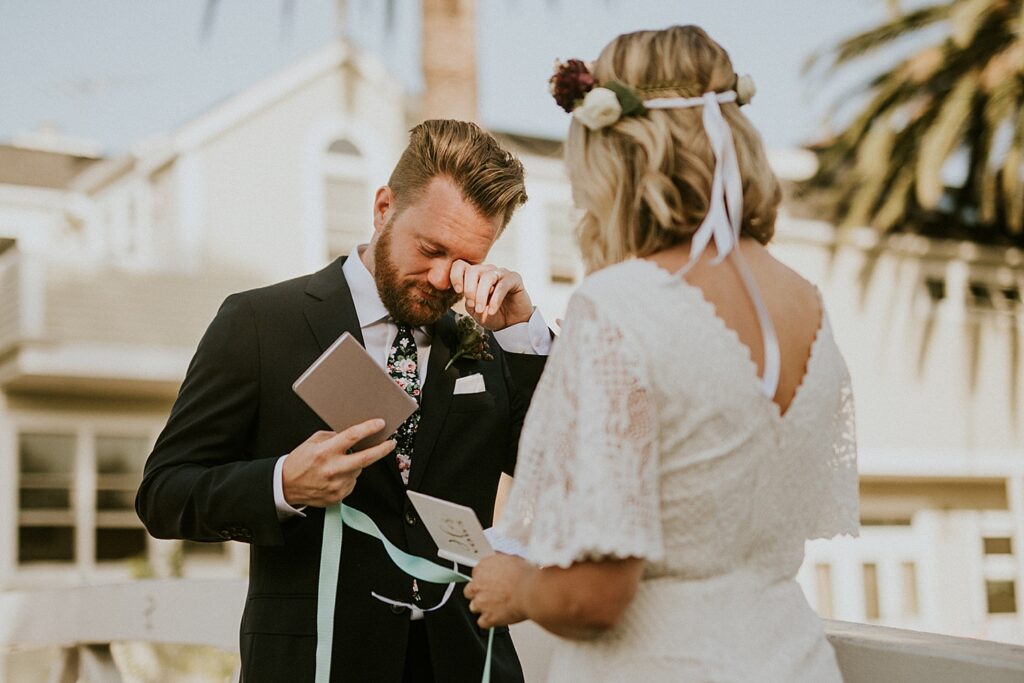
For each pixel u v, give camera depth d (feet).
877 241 54.80
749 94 5.13
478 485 7.07
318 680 6.31
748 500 4.69
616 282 4.72
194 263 43.32
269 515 6.13
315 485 6.09
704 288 4.78
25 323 39.83
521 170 7.27
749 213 5.07
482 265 7.09
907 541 56.44
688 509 4.61
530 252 48.60
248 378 6.75
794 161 56.90
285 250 45.14
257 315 6.89
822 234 53.31
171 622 9.85
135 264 45.06
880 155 47.93
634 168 4.94
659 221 4.86
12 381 41.27
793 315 5.02
